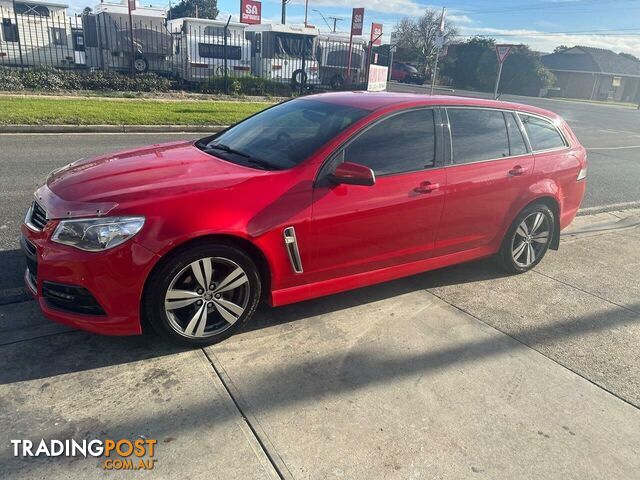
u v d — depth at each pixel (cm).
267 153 371
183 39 1948
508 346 360
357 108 391
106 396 280
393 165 379
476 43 5156
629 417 294
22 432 252
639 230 657
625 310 427
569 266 520
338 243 358
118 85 1733
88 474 231
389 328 372
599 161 1205
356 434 265
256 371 310
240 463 241
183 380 297
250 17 2511
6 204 574
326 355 332
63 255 288
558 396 308
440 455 255
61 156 845
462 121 423
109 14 1853
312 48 2167
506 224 457
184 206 300
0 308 359
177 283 310
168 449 247
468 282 464
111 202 293
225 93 1944
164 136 1132
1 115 1082
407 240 396
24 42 1861
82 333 335
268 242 327
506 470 249
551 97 4919
